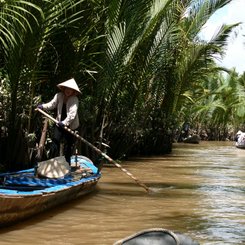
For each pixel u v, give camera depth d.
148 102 19.48
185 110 31.55
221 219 7.44
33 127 11.36
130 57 14.71
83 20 11.16
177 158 20.59
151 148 21.95
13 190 6.86
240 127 51.41
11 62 9.59
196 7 19.59
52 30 10.07
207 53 20.09
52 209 7.70
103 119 14.66
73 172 9.21
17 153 10.75
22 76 9.97
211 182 12.05
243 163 18.50
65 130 9.12
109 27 13.06
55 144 9.12
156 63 17.36
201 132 47.69
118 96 16.23
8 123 10.62
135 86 17.03
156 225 6.92
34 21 9.01
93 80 14.00
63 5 9.41
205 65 20.75
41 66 11.39
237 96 42.12
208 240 6.15
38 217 7.11
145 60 16.67
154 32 16.45
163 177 12.91
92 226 6.72
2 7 7.96
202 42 19.98
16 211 6.35
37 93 11.91
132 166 15.82
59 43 11.16
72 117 8.91
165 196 9.53
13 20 8.96
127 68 15.02
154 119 21.47
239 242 6.07
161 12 14.38
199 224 7.07
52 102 9.24
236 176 13.61
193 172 14.55
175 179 12.54
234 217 7.60
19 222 6.69
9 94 10.66
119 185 10.84
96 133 14.96
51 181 7.94
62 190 7.39
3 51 10.20
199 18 19.55
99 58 13.30
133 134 17.73
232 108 45.47
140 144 21.12
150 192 9.94
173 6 16.83
